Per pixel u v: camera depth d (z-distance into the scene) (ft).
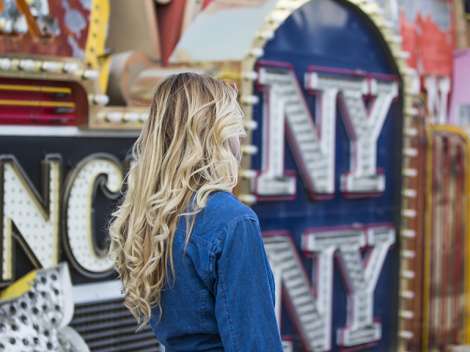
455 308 23.71
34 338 13.48
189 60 16.80
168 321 8.11
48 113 14.17
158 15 16.76
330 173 19.17
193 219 7.83
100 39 15.43
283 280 18.17
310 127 18.65
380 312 20.90
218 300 7.64
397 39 20.71
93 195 14.83
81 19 15.03
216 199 7.84
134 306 8.29
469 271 23.84
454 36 23.40
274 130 17.65
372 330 20.58
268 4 17.22
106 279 15.15
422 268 22.49
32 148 13.98
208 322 7.87
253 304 7.55
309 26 18.43
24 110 13.83
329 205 19.29
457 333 23.72
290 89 18.04
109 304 15.20
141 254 8.00
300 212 18.52
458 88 23.61
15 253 13.78
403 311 21.30
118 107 15.21
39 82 13.99
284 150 18.10
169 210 7.80
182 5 17.04
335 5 19.12
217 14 17.46
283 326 18.28
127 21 16.15
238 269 7.57
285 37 17.87
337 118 19.42
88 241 14.78
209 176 7.92
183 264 7.84
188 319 7.93
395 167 21.21
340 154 19.54
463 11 23.66
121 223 8.37
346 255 19.77
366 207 20.35
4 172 13.53
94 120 14.69
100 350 15.07
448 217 23.20
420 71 22.24
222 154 7.90
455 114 23.54
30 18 13.87
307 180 18.61
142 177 8.05
